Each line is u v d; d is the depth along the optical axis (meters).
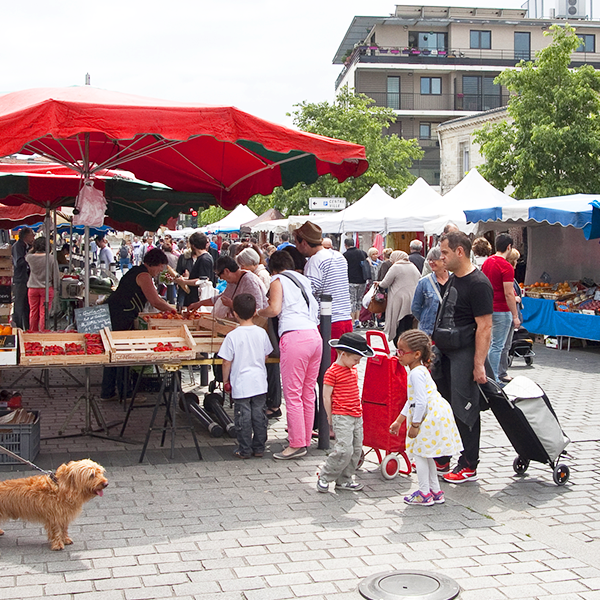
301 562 4.29
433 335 5.81
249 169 8.95
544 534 4.78
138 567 4.20
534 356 12.50
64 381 10.20
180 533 4.73
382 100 51.84
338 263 7.37
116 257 36.72
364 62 50.62
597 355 13.21
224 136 5.84
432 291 7.35
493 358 9.74
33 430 6.16
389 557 4.38
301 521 4.98
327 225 18.34
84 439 7.09
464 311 5.68
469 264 5.74
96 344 6.63
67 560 4.29
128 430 7.49
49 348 6.38
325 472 5.57
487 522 5.00
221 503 5.32
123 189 9.85
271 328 7.34
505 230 17.11
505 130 25.16
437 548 4.53
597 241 15.20
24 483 4.42
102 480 4.38
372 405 6.07
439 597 3.79
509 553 4.46
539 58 24.33
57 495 4.35
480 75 52.50
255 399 6.54
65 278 13.50
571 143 23.52
